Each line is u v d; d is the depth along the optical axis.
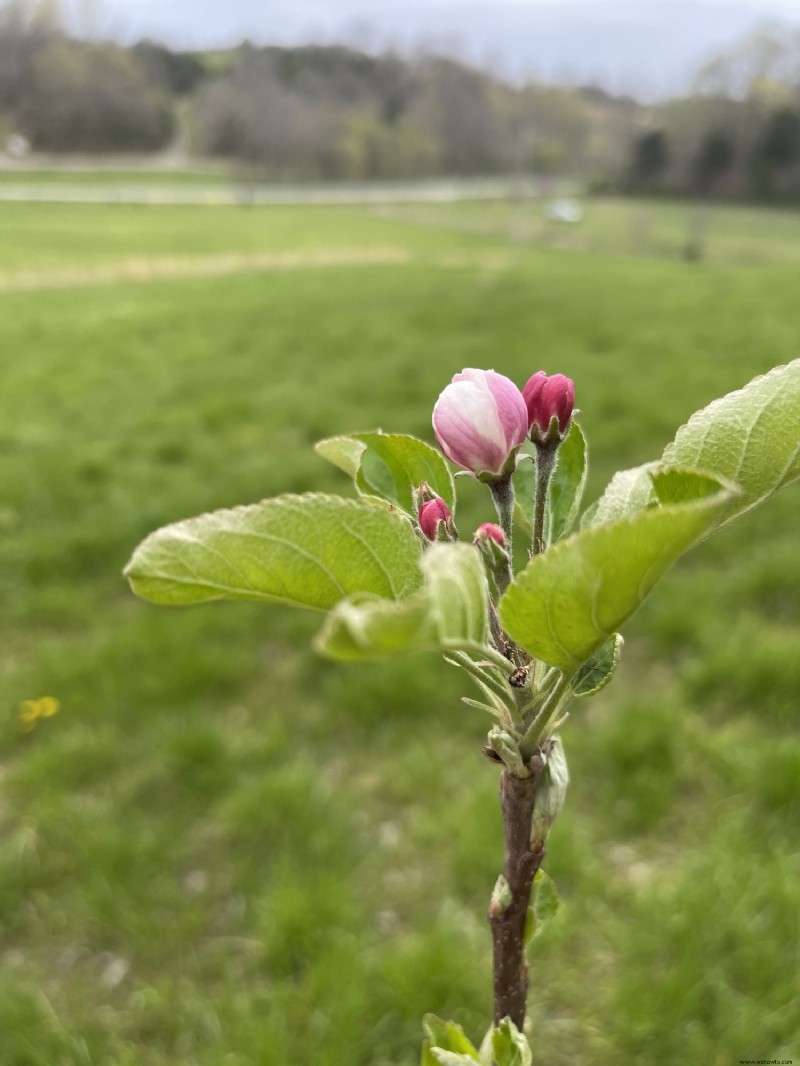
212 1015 2.64
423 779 3.46
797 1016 2.48
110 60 76.06
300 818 3.23
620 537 0.60
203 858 3.19
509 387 0.88
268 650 4.41
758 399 0.83
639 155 54.91
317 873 3.04
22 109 71.94
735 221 40.66
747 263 27.38
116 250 27.17
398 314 14.52
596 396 8.24
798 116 46.00
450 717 3.82
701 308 13.99
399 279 20.30
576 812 3.27
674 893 2.82
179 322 14.30
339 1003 2.57
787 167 47.00
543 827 0.86
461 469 0.97
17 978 2.79
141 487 6.55
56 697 4.00
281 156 72.94
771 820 3.11
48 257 24.89
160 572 0.75
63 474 6.76
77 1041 2.56
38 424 8.23
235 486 6.38
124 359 11.33
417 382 9.53
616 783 3.31
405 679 3.91
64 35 75.25
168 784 3.48
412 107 81.50
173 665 4.15
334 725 3.84
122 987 2.77
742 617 4.33
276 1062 2.43
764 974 2.57
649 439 7.09
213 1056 2.48
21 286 19.83
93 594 5.06
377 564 0.75
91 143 74.81
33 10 72.31
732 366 9.50
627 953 2.71
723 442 0.83
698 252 29.41
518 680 0.83
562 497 0.99
